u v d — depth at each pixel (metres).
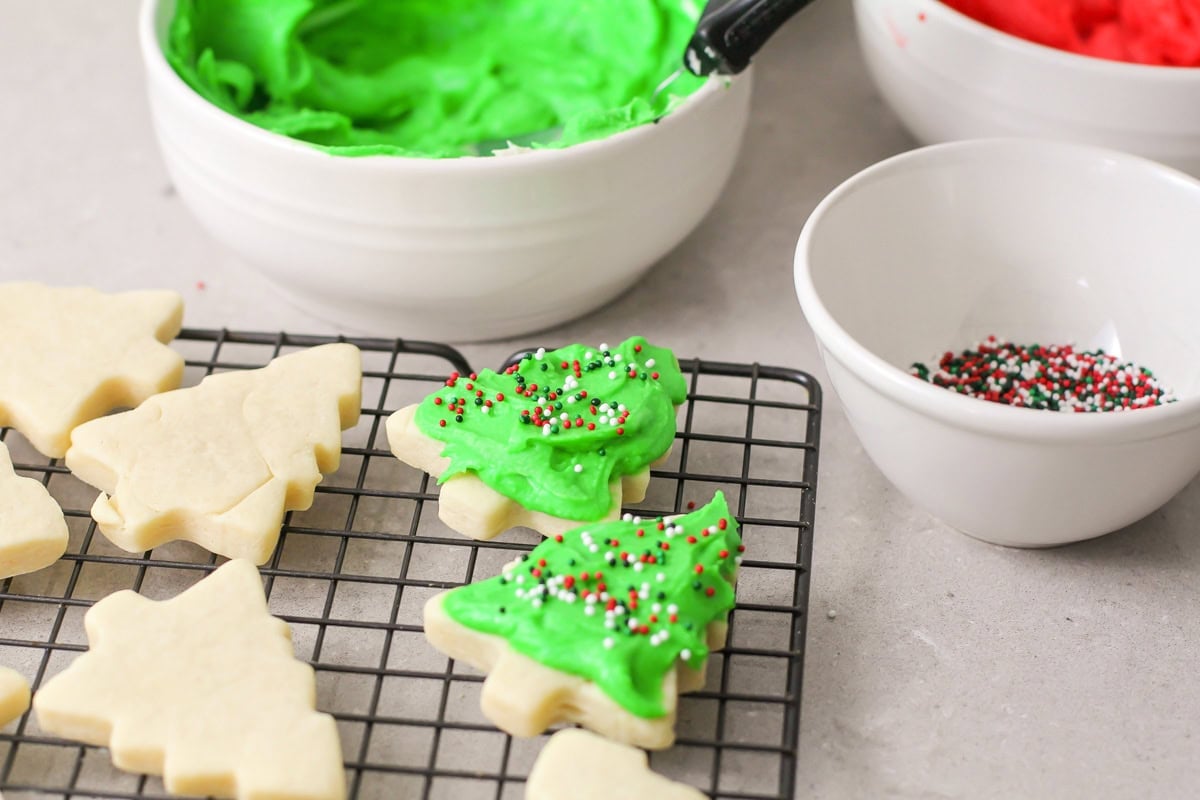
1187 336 0.55
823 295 0.53
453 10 0.64
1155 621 0.52
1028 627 0.52
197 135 0.55
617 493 0.52
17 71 0.72
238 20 0.61
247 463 0.52
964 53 0.58
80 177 0.67
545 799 0.45
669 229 0.58
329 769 0.46
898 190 0.55
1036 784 0.48
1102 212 0.55
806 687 0.50
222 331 0.57
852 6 0.75
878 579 0.53
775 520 0.53
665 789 0.45
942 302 0.57
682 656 0.47
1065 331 0.57
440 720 0.48
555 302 0.58
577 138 0.55
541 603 0.48
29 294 0.56
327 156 0.54
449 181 0.54
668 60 0.62
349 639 0.51
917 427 0.49
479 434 0.52
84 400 0.54
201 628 0.48
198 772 0.45
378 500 0.54
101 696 0.47
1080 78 0.57
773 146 0.68
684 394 0.54
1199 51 0.59
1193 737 0.49
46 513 0.51
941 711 0.50
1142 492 0.50
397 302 0.57
